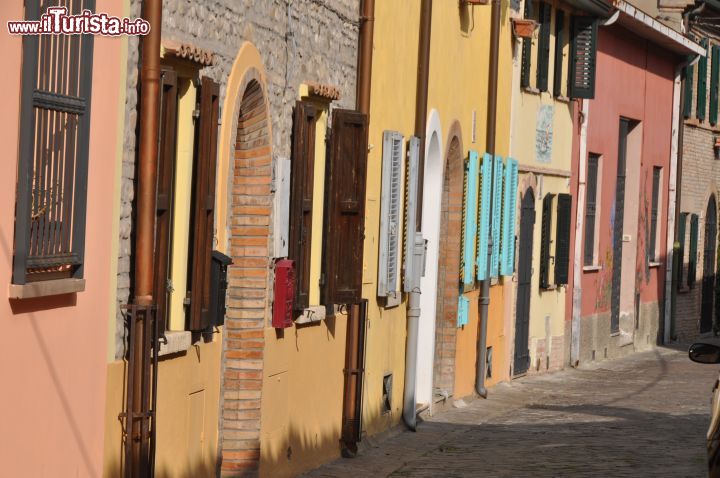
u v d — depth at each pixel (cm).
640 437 4144
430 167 4597
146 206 2244
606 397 5450
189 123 2452
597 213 7181
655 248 8362
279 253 3000
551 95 6266
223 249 2720
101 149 2128
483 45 5141
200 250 2495
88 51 2047
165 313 2359
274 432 3047
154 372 2261
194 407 2611
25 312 1903
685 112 8588
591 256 7181
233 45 2683
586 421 4594
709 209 9269
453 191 4881
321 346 3409
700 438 4131
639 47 7731
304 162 3141
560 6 6256
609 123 7250
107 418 2186
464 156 4919
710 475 2112
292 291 3048
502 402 5162
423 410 4547
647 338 8219
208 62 2459
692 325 9038
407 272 4169
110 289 2188
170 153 2320
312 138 3225
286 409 3138
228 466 2897
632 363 7262
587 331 7044
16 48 1844
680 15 8412
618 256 7700
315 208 3353
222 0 2606
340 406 3609
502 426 4431
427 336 4644
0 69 1803
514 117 5672
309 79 3212
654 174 8250
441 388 4884
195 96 2466
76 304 2062
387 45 3878
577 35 6494
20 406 1897
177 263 2470
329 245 3378
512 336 5819
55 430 2005
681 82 8512
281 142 3020
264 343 2927
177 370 2489
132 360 2236
